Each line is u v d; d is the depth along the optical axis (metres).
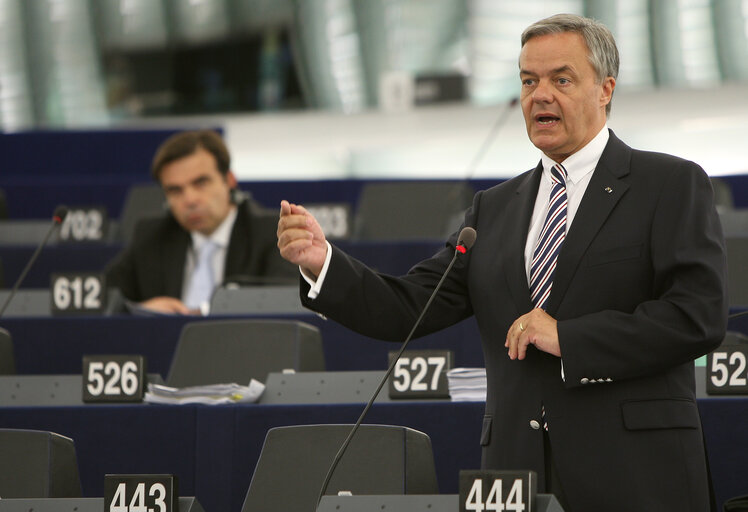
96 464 8.62
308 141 24.00
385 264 13.32
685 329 5.52
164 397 8.85
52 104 25.28
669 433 5.59
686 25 22.22
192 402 8.77
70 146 20.95
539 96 5.92
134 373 9.00
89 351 11.27
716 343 5.57
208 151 12.45
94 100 25.30
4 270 14.64
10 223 16.08
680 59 22.27
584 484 5.57
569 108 5.91
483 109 23.11
